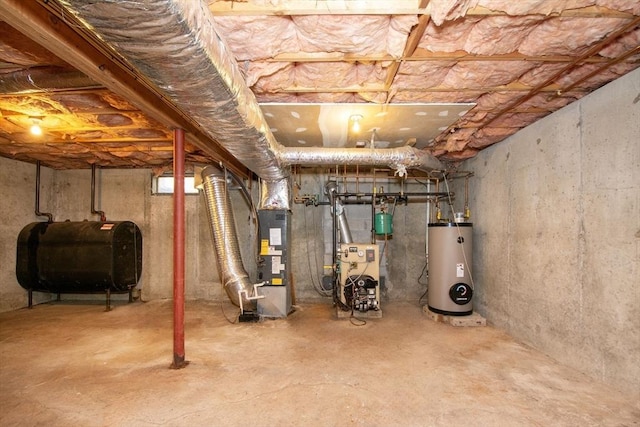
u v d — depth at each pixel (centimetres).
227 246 405
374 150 339
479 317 373
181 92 167
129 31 113
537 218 295
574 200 252
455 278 380
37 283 447
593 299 233
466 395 213
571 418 188
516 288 324
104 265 434
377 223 448
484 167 392
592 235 235
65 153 418
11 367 257
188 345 304
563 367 254
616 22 161
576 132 251
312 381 233
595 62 197
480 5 149
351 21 161
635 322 203
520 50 187
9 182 444
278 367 256
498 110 275
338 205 464
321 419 189
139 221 502
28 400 210
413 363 263
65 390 222
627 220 208
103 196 507
